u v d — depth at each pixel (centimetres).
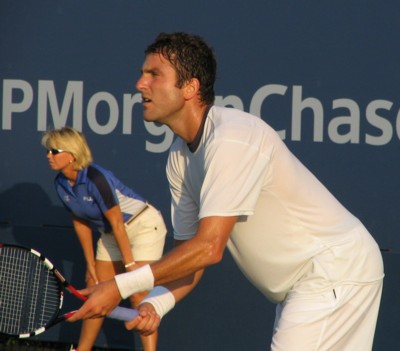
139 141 1853
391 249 1734
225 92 1800
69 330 1931
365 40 1730
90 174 1664
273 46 1773
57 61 1884
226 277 1827
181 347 1855
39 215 1914
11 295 1605
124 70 1855
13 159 1916
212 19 1802
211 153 909
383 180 1734
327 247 984
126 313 1020
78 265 1898
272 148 939
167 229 1853
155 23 1834
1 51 1906
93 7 1862
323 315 968
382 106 1728
